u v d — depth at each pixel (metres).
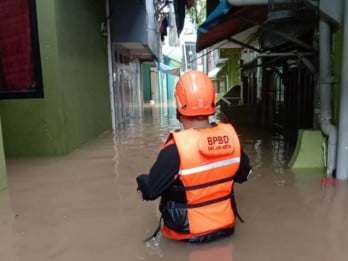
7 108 6.74
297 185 4.61
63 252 2.94
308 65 6.05
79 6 7.94
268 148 7.31
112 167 5.89
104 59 10.42
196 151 2.67
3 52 6.66
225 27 7.80
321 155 5.48
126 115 14.09
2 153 4.68
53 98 6.71
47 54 6.55
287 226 3.34
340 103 4.75
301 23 6.13
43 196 4.42
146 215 3.71
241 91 16.59
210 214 2.86
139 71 19.25
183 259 2.76
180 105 2.82
